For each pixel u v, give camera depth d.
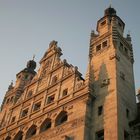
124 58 47.81
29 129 46.78
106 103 39.53
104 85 42.25
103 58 47.22
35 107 50.72
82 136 36.56
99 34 53.44
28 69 71.06
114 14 56.00
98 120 38.47
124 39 51.16
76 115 40.00
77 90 43.53
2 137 50.81
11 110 55.56
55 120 42.88
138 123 37.78
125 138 36.78
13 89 66.19
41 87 53.34
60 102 44.81
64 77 48.94
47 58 58.69
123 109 39.03
